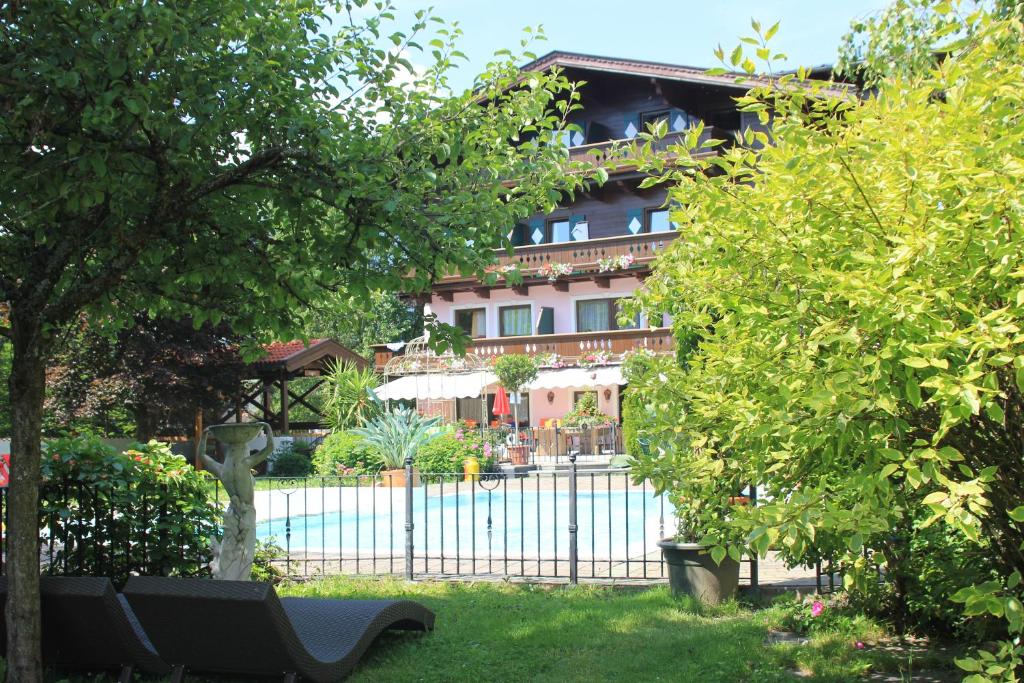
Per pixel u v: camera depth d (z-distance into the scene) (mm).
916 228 3342
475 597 7840
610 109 32781
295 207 5332
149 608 4797
